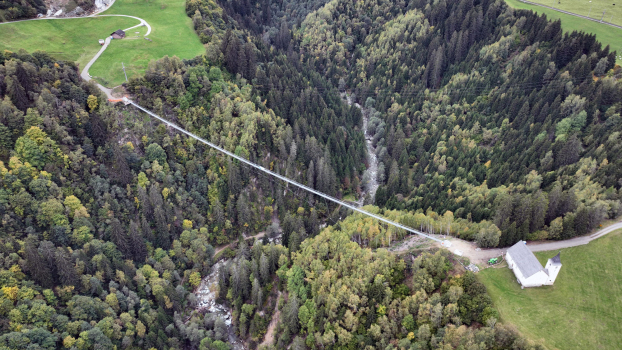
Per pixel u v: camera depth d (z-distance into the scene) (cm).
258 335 18025
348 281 16612
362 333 15362
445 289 15325
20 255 16450
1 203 17138
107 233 18850
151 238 19800
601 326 14012
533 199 18475
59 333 15212
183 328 17975
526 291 15225
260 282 19450
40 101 19325
